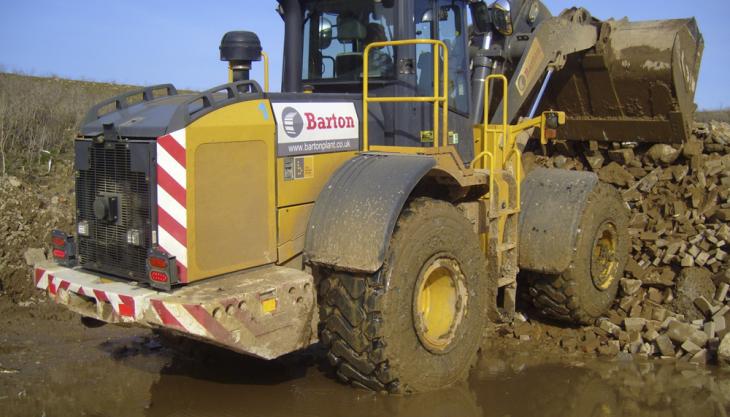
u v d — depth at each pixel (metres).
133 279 3.96
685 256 5.88
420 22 4.98
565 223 5.33
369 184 4.05
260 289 3.71
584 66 6.79
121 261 4.02
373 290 3.92
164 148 3.69
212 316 3.48
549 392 4.43
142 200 3.83
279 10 5.52
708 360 5.00
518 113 6.69
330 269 4.06
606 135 7.13
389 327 3.93
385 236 3.84
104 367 4.81
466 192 4.91
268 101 4.15
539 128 6.49
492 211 4.96
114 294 3.74
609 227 5.75
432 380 4.23
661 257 6.12
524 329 5.62
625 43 6.60
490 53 6.04
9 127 12.05
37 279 4.34
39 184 10.15
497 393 4.41
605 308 5.72
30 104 13.42
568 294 5.38
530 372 4.79
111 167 4.00
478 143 5.59
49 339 5.36
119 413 4.05
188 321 3.45
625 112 6.91
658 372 4.80
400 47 4.80
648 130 6.88
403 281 3.99
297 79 5.39
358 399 4.24
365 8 5.00
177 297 3.56
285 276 3.95
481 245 5.02
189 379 4.61
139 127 3.84
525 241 5.39
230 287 3.73
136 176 3.85
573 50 6.41
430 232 4.18
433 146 4.82
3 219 7.41
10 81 15.93
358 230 3.90
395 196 3.94
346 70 5.14
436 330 4.41
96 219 4.16
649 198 6.83
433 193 4.85
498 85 6.27
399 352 3.99
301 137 4.31
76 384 4.49
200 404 4.18
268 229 4.13
